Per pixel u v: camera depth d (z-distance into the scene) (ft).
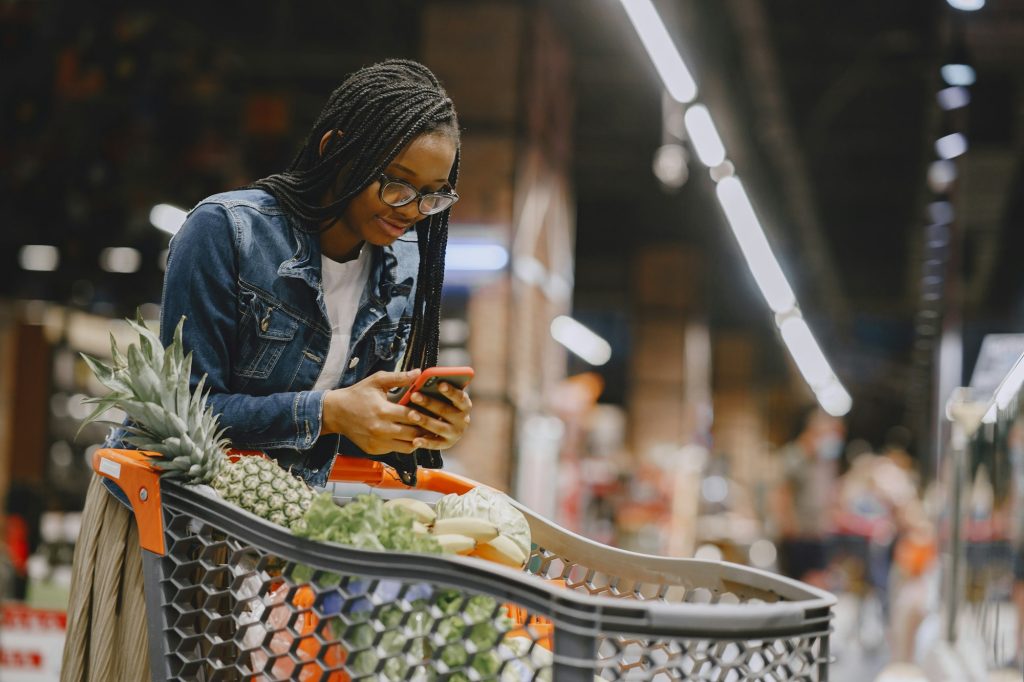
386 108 6.84
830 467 55.88
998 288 66.59
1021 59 29.53
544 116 34.17
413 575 5.29
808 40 43.04
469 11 30.91
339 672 5.70
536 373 34.50
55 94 28.86
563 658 4.88
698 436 62.23
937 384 27.71
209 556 5.95
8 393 30.58
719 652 5.18
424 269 7.75
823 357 88.33
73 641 6.44
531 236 32.86
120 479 6.28
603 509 49.47
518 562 6.61
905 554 31.40
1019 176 47.32
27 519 26.43
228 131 32.89
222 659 6.09
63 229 28.60
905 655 27.20
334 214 7.01
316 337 7.19
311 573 5.74
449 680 5.49
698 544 46.47
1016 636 9.93
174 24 35.96
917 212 64.08
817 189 63.67
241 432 6.67
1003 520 10.89
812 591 6.04
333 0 39.65
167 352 6.16
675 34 27.30
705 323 70.95
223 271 6.79
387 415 6.47
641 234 66.33
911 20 41.22
